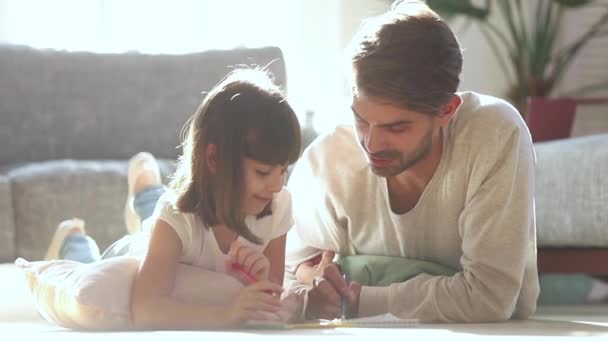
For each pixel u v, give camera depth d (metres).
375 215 1.94
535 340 1.28
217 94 1.64
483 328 1.59
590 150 3.23
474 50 5.45
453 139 1.82
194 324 1.55
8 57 3.95
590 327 1.71
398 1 1.79
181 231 1.64
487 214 1.77
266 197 1.65
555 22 5.32
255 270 1.67
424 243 1.92
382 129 1.66
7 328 1.71
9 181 3.47
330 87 5.03
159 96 4.01
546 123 4.52
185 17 4.82
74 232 2.20
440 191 1.84
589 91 5.43
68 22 4.68
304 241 2.06
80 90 3.98
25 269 1.78
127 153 3.98
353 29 5.09
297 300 1.74
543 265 3.38
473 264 1.78
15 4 4.61
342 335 1.35
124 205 3.52
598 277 4.25
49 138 3.94
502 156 1.79
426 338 1.29
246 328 1.54
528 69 5.37
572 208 3.24
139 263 1.65
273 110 1.61
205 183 1.64
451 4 4.93
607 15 5.26
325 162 2.00
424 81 1.63
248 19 4.91
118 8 4.75
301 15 4.99
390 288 1.81
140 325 1.59
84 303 1.58
